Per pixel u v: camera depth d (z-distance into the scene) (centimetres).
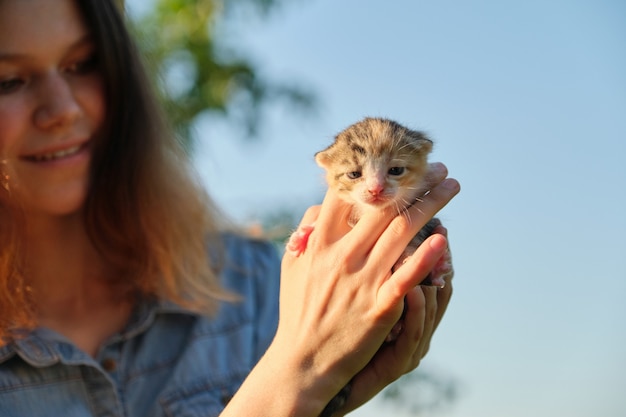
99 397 45
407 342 41
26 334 45
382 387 43
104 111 47
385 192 45
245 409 40
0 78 44
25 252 46
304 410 40
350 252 40
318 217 42
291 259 42
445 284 43
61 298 47
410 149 46
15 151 44
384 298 39
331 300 40
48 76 44
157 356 47
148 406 46
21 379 44
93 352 47
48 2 44
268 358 41
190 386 46
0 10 43
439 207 41
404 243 40
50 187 45
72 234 47
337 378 40
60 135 45
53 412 44
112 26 47
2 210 45
